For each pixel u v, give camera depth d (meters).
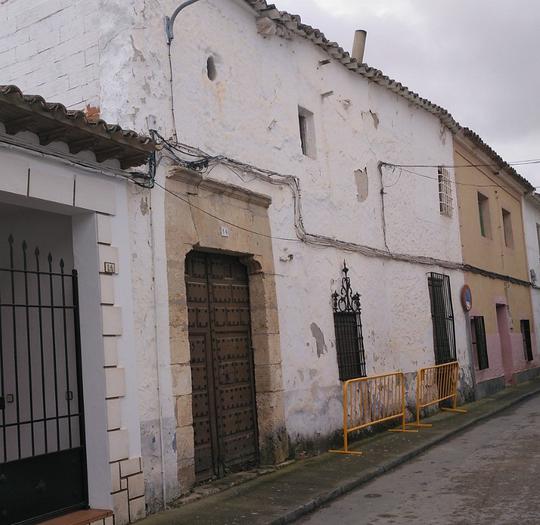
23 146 5.58
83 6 7.46
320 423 9.62
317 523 6.35
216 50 8.45
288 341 9.16
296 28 9.98
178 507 6.70
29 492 5.69
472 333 16.86
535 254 24.53
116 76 7.11
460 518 6.12
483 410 13.87
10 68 7.92
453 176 16.44
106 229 6.41
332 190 10.82
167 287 7.07
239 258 8.73
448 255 15.50
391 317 12.21
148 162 6.95
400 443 10.11
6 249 6.96
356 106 11.98
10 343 6.83
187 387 7.13
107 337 6.25
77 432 6.31
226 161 8.22
